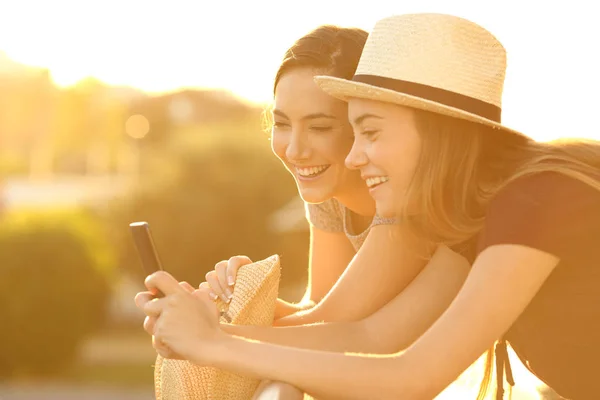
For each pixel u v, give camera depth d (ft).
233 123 141.28
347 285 9.80
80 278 88.22
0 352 85.56
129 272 125.80
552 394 10.34
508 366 9.14
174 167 128.36
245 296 9.13
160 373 9.11
